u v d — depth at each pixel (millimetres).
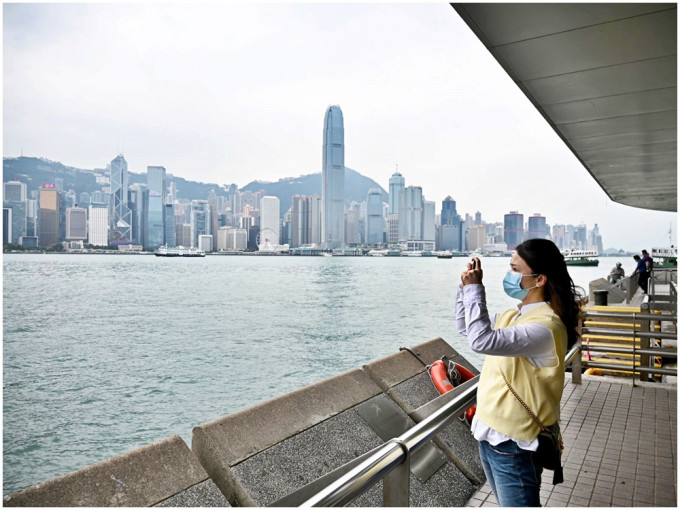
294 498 1829
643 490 3473
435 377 4121
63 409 18391
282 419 2850
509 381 2082
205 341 31766
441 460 3529
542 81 5820
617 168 11258
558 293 2096
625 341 7086
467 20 4367
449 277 97938
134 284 77438
